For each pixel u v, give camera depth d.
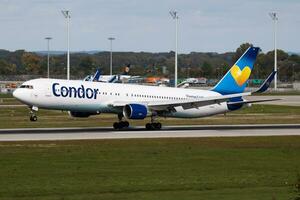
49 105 177.00
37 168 108.81
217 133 174.25
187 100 183.50
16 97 175.75
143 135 165.00
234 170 109.94
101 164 113.94
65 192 89.38
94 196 87.00
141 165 113.62
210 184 96.31
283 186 95.38
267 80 185.00
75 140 149.75
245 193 89.31
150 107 181.12
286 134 172.75
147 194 88.50
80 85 179.38
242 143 148.88
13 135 161.75
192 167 112.44
